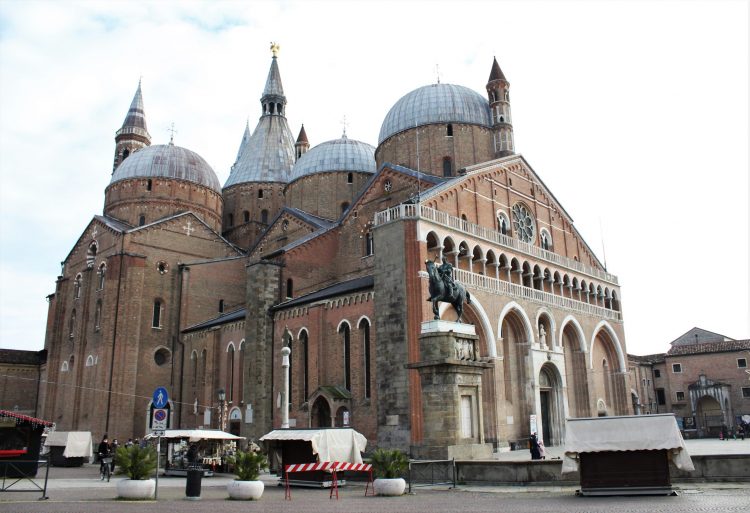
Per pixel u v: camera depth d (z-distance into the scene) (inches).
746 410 3339.1
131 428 2448.3
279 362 2127.2
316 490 1108.5
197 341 2583.7
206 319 2753.4
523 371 2032.5
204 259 2869.1
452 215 1969.7
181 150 3137.3
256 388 2118.6
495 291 1953.7
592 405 2321.6
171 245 2770.7
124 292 2544.3
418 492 998.4
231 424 2276.1
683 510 679.7
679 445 829.2
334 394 1839.3
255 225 3302.2
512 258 2123.5
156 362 2615.7
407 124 2576.3
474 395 1201.4
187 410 2551.7
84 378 2615.7
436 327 1194.0
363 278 2121.1
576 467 876.6
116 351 2466.8
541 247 2404.0
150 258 2691.9
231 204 3400.6
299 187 2886.3
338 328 1936.5
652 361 3686.0
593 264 2679.6
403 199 2213.3
